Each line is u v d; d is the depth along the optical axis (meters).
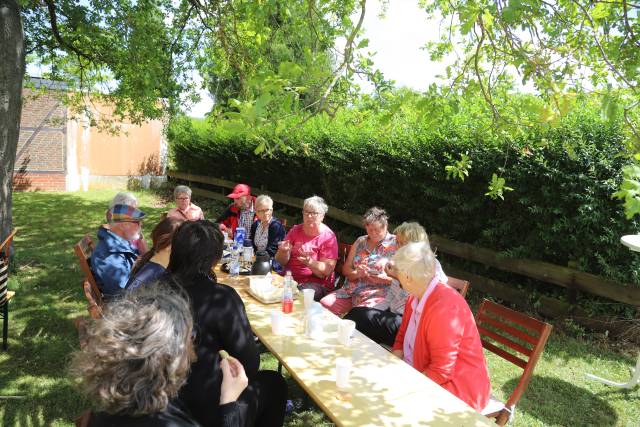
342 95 2.79
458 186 5.84
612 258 4.64
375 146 6.86
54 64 9.84
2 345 4.25
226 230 5.49
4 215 6.22
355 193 7.84
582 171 4.64
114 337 1.16
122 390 1.12
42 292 5.74
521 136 4.90
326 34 3.35
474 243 5.99
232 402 1.91
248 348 2.16
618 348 4.60
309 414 3.40
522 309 5.50
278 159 9.74
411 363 2.90
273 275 4.06
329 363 2.49
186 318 1.30
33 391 3.58
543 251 5.27
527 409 3.55
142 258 3.04
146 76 7.09
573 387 3.88
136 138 16.55
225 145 11.99
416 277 2.70
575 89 2.27
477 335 2.67
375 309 3.70
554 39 2.55
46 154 15.13
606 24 2.31
